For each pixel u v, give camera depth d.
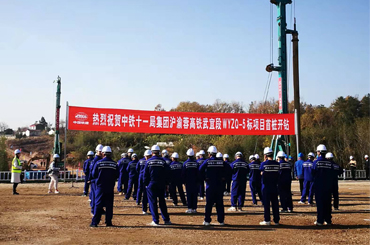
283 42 23.92
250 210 15.24
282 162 14.73
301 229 10.86
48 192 22.16
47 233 9.78
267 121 22.45
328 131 55.56
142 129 21.52
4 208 14.96
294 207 16.20
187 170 14.66
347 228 11.06
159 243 8.66
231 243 8.78
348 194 22.42
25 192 22.52
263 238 9.45
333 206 16.44
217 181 11.38
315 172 11.70
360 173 41.44
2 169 46.28
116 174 11.32
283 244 8.78
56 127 37.91
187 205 16.02
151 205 11.34
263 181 11.72
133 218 12.77
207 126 22.11
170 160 17.66
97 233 9.84
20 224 11.18
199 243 8.72
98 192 11.01
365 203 17.72
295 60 24.02
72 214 13.52
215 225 11.39
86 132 63.88
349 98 72.44
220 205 11.48
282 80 23.81
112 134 61.16
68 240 8.88
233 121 22.27
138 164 16.16
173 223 11.74
